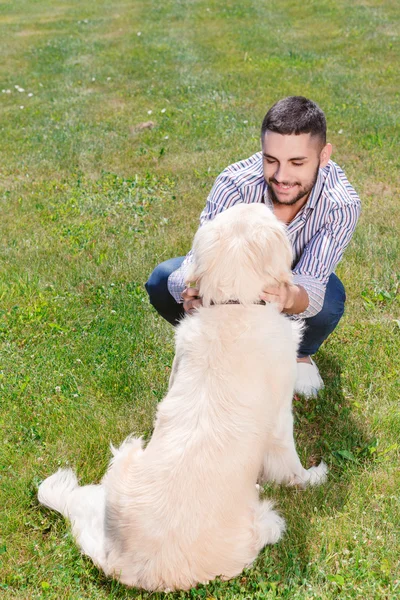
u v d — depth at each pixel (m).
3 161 8.72
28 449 3.65
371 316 4.88
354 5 18.31
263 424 2.79
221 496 2.63
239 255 2.80
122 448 2.91
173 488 2.62
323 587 2.80
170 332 4.73
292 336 3.02
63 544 3.02
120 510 2.69
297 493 3.26
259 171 3.70
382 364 4.28
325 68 12.67
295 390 4.06
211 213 3.76
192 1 22.00
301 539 3.05
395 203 6.82
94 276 5.59
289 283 2.91
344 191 3.72
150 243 6.14
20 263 5.83
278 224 2.90
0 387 4.14
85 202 7.25
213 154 8.46
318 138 3.29
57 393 4.11
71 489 3.23
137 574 2.67
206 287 2.88
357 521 3.13
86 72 13.98
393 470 3.42
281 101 3.30
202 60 14.09
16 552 3.05
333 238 3.64
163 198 7.25
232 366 2.78
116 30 18.75
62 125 10.27
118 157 8.63
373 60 13.03
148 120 10.18
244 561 2.75
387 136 8.83
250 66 13.16
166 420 2.79
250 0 20.73
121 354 4.44
